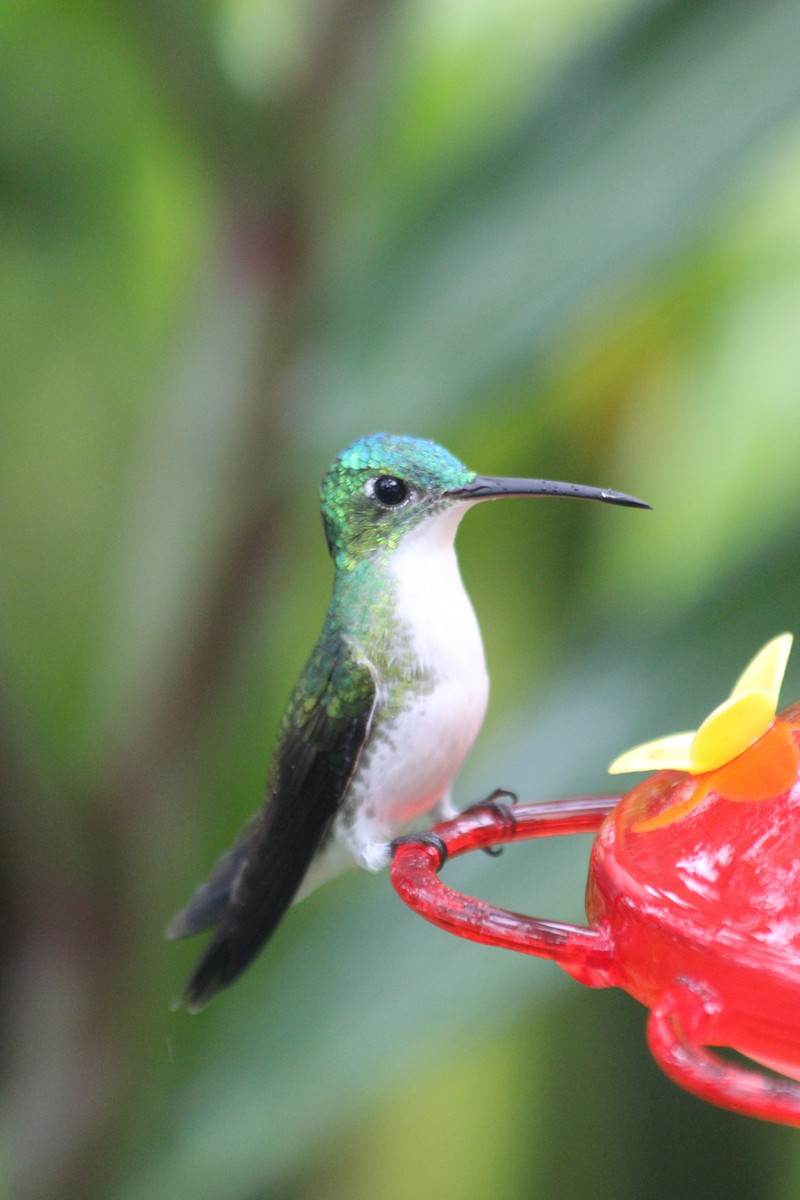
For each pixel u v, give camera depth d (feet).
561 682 19.98
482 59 25.00
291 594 24.64
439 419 17.19
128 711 22.24
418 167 22.06
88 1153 22.22
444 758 15.70
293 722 15.67
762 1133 25.11
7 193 24.25
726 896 10.73
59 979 22.34
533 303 17.24
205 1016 22.62
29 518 23.85
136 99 22.84
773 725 12.33
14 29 21.99
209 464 21.36
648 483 27.22
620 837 11.93
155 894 22.72
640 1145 25.23
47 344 24.90
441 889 12.00
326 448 17.47
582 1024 25.52
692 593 20.34
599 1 24.86
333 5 20.95
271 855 15.80
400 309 17.83
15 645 22.27
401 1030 17.83
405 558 15.55
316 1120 17.63
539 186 17.80
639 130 17.51
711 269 26.30
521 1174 25.11
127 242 24.97
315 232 20.99
